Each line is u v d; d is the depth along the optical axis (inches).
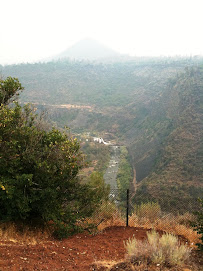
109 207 270.8
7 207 211.0
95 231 222.8
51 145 229.1
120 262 138.7
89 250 169.3
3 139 217.8
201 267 137.2
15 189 207.0
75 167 235.9
